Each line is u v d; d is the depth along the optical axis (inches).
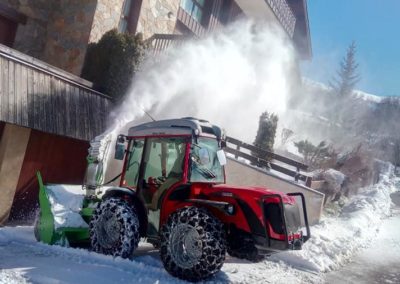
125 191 226.7
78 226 241.3
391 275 267.9
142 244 272.7
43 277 173.8
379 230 430.9
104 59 377.7
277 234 193.5
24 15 390.6
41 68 305.3
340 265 275.6
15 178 308.2
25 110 282.7
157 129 227.0
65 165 355.9
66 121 313.7
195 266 186.9
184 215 195.3
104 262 207.6
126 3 443.2
